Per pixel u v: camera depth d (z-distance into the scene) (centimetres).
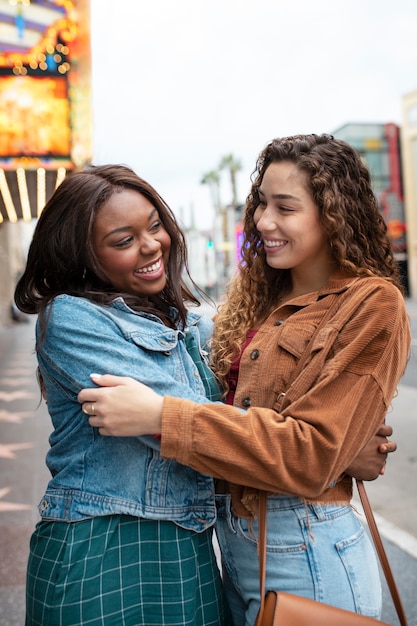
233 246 4428
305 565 124
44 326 126
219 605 131
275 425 111
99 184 127
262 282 157
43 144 558
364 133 3600
